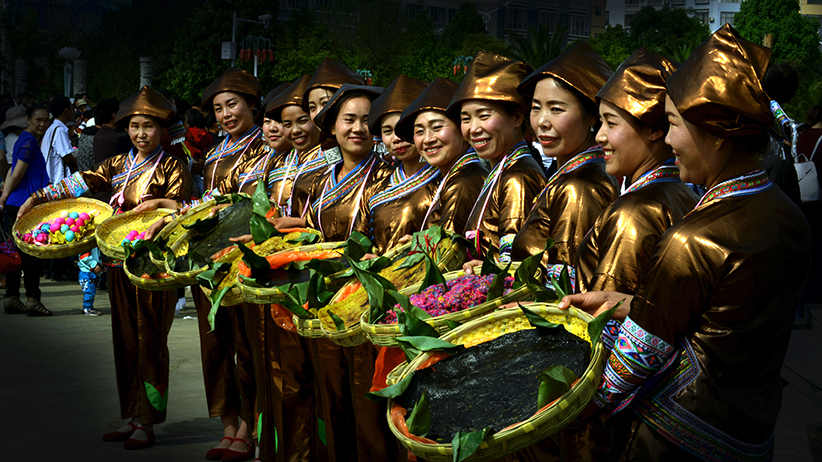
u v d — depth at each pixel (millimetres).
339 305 2564
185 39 42062
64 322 7352
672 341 1679
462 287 2123
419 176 3158
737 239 1636
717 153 1721
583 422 1816
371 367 2875
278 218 3361
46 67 49344
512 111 2732
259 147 4465
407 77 3197
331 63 3762
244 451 3977
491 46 46969
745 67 1640
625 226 1945
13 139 9609
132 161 4402
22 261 7586
